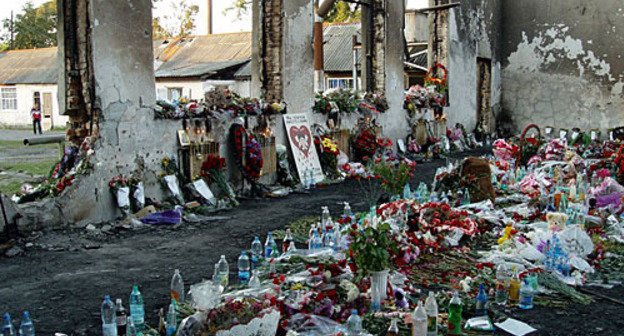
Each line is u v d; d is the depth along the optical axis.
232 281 6.15
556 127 22.38
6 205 7.54
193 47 27.95
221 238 8.11
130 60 9.24
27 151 19.38
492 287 5.88
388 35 17.16
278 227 8.79
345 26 27.91
